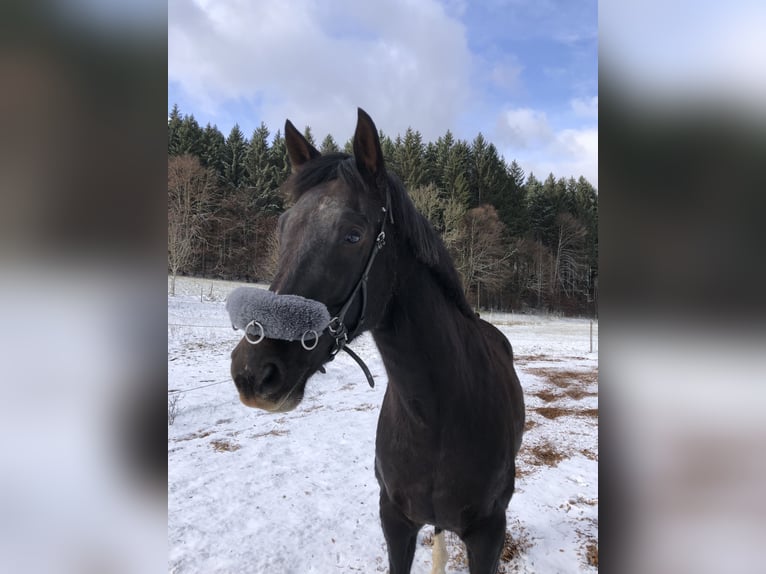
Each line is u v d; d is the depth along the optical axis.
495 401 1.98
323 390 7.68
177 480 4.01
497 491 1.91
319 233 1.42
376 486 3.93
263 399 1.29
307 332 1.30
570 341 16.44
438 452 1.78
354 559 2.88
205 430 5.45
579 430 5.55
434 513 1.87
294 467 4.34
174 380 7.42
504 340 3.03
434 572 2.61
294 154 1.95
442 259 1.84
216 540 3.06
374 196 1.55
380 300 1.58
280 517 3.38
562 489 3.84
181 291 17.73
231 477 4.09
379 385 8.03
